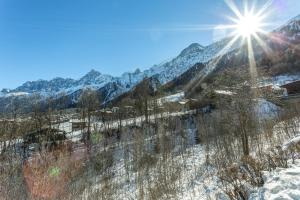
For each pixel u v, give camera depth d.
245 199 10.39
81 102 65.75
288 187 8.80
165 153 34.03
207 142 35.09
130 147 38.22
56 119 63.34
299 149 13.66
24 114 49.81
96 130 49.72
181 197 19.02
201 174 24.03
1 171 20.00
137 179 27.44
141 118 55.34
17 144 37.97
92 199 23.00
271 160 12.70
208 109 54.41
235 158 24.31
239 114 25.98
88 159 34.16
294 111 35.94
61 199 21.16
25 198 19.25
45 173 22.00
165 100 70.56
